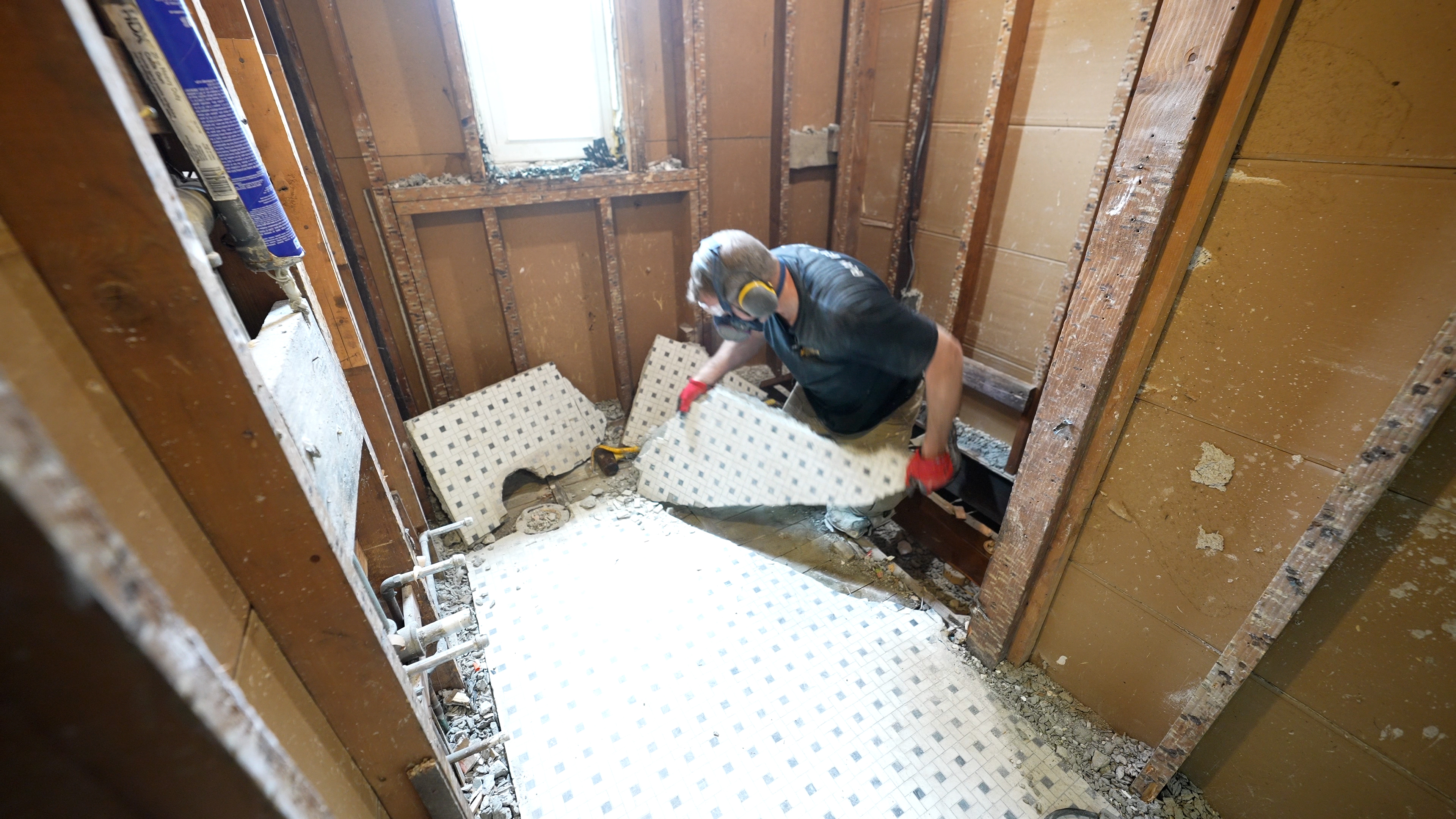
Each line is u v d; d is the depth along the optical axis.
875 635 1.66
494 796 1.27
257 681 0.54
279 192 1.15
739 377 2.69
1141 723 1.32
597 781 1.29
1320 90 0.79
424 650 0.91
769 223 2.62
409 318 2.04
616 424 2.59
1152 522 1.16
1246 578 1.04
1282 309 0.90
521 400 2.21
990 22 1.92
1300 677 1.01
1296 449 0.93
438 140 1.90
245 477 0.51
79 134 0.37
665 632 1.66
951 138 2.17
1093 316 1.10
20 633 0.19
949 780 1.30
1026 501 1.34
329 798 0.61
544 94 2.00
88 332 0.41
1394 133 0.74
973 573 1.87
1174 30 0.87
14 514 0.16
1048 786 1.29
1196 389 1.03
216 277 0.50
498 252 2.08
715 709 1.45
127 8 0.59
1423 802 0.92
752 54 2.25
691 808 1.25
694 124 2.18
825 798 1.27
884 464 1.67
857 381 1.68
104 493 0.39
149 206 0.40
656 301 2.59
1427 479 0.81
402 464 1.58
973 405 2.39
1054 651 1.47
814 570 1.89
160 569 0.42
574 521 2.09
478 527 1.98
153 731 0.24
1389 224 0.77
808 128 2.44
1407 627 0.87
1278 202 0.86
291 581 0.58
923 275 2.47
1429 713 0.88
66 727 0.22
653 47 2.08
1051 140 1.84
